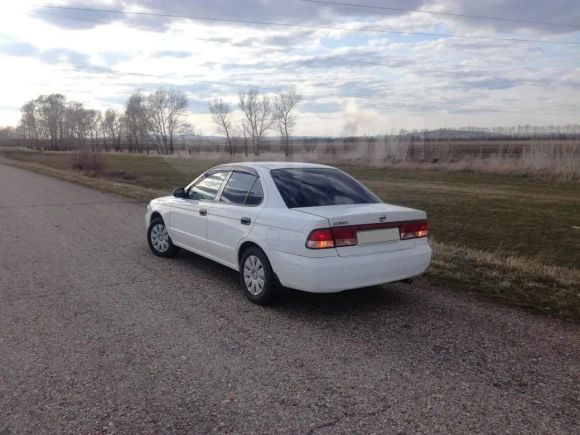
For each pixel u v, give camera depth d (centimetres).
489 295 566
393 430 294
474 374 367
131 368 372
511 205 1482
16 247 819
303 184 545
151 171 3203
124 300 536
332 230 459
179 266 689
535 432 293
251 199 550
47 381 351
